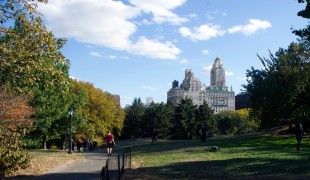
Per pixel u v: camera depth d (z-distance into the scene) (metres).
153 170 18.09
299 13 14.76
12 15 13.46
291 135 43.12
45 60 14.20
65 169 19.44
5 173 16.73
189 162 21.16
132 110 120.19
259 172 16.20
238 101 178.50
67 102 48.09
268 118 47.78
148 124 110.56
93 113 75.31
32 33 13.64
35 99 40.62
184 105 95.12
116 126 100.31
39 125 43.66
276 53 45.50
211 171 17.11
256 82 48.16
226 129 135.88
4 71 13.89
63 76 14.66
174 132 94.38
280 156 22.47
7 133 18.52
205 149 29.53
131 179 15.11
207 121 95.38
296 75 42.59
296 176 14.77
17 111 22.62
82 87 67.38
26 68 13.49
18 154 17.44
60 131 51.22
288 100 43.09
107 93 98.75
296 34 15.48
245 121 131.38
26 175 17.02
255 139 41.12
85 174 17.39
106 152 35.44
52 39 13.95
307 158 20.84
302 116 41.44
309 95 43.12
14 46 13.46
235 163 19.53
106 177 10.98
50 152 33.44
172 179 15.02
